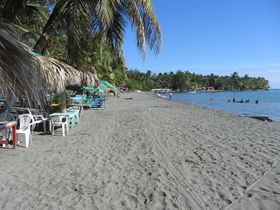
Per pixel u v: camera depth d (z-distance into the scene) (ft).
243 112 120.16
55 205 20.16
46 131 47.11
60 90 30.53
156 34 42.06
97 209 19.70
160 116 80.07
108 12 38.14
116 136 45.83
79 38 39.29
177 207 20.16
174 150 36.50
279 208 20.10
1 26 13.89
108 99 181.27
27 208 19.63
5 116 38.29
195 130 53.67
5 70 13.04
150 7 40.73
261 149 37.70
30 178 25.26
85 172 27.17
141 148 37.35
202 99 247.70
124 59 48.34
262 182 25.21
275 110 131.75
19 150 34.30
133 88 416.46
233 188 23.70
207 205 20.54
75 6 38.37
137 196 21.89
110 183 24.45
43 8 51.60
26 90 13.82
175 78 550.36
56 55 66.49
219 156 33.68
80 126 55.93
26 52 13.60
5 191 22.38
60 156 32.50
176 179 25.63
